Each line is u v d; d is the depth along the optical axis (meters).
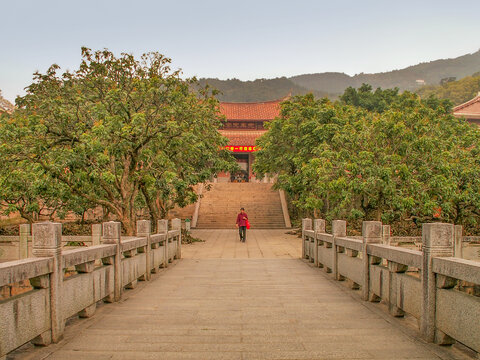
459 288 11.64
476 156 17.67
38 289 4.96
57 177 13.40
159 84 14.26
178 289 9.02
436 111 20.09
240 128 54.94
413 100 30.91
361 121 17.56
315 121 21.66
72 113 13.70
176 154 17.59
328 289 9.02
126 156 14.83
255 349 4.91
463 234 18.22
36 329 4.75
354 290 8.78
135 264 9.11
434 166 16.02
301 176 22.06
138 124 13.52
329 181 17.48
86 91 14.71
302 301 7.72
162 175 16.11
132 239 9.11
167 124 13.89
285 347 4.98
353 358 4.61
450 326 4.70
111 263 7.43
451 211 17.23
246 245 20.70
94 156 13.33
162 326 5.93
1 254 15.22
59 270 5.20
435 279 5.07
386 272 6.71
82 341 5.19
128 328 5.81
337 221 10.16
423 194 15.78
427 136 16.92
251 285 9.56
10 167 13.68
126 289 8.90
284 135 24.16
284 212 33.72
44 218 24.02
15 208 16.16
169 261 13.71
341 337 5.40
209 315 6.60
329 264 11.05
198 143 17.33
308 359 4.59
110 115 13.48
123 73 14.19
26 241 15.17
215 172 22.36
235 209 34.56
